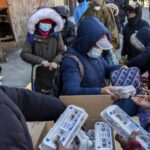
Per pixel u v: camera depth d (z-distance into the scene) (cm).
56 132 144
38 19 355
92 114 189
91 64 232
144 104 201
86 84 228
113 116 156
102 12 439
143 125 192
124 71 237
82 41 224
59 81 238
